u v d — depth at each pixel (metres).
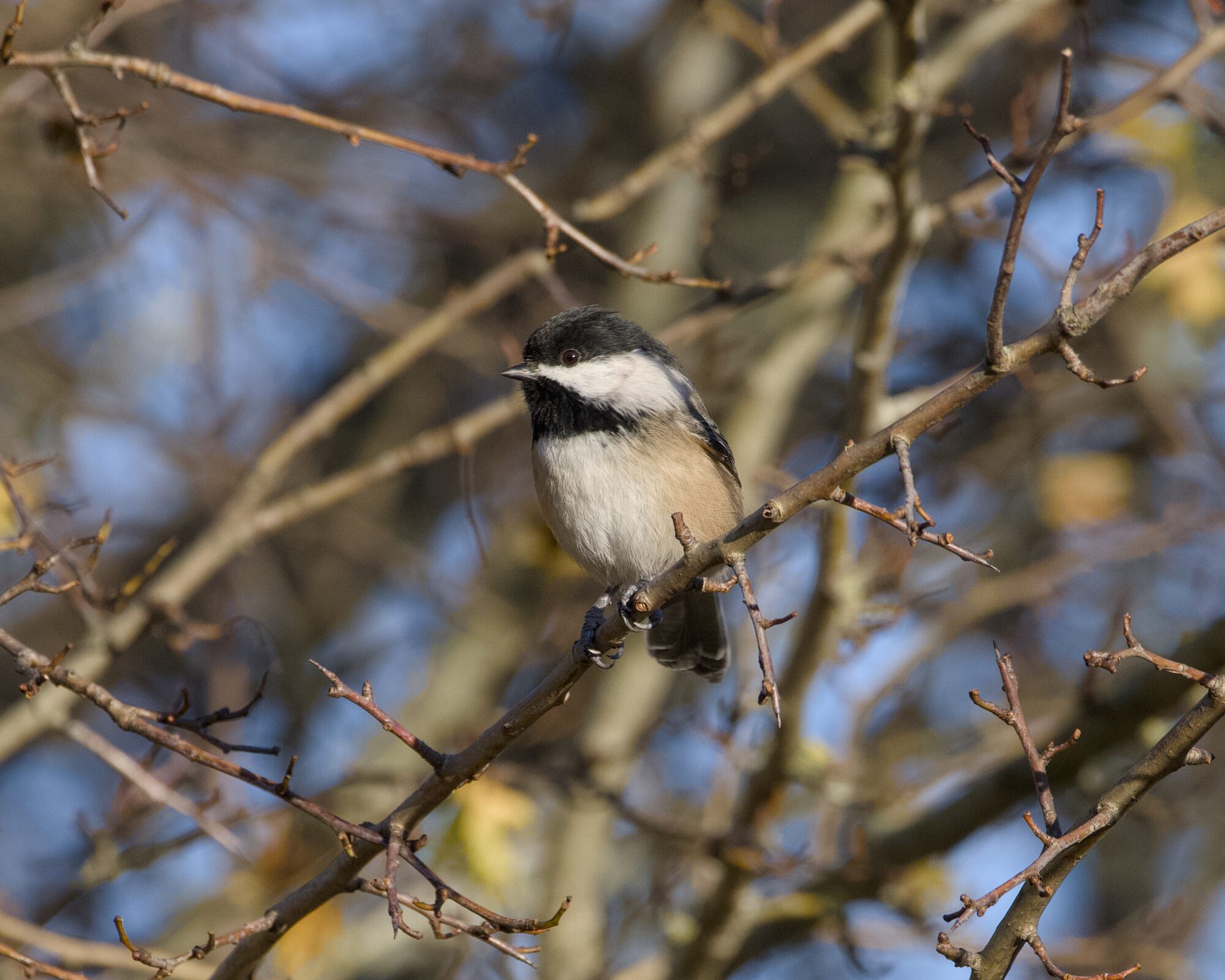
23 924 7.58
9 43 6.13
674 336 9.70
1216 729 12.59
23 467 6.84
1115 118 8.92
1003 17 10.59
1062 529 11.83
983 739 10.80
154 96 12.65
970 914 4.68
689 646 8.70
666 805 12.20
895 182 8.20
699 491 8.09
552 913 10.31
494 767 9.58
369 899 11.52
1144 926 11.62
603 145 14.77
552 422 8.19
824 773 9.45
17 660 5.43
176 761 8.60
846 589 8.67
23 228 14.03
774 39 9.58
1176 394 12.18
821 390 14.88
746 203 16.33
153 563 8.64
